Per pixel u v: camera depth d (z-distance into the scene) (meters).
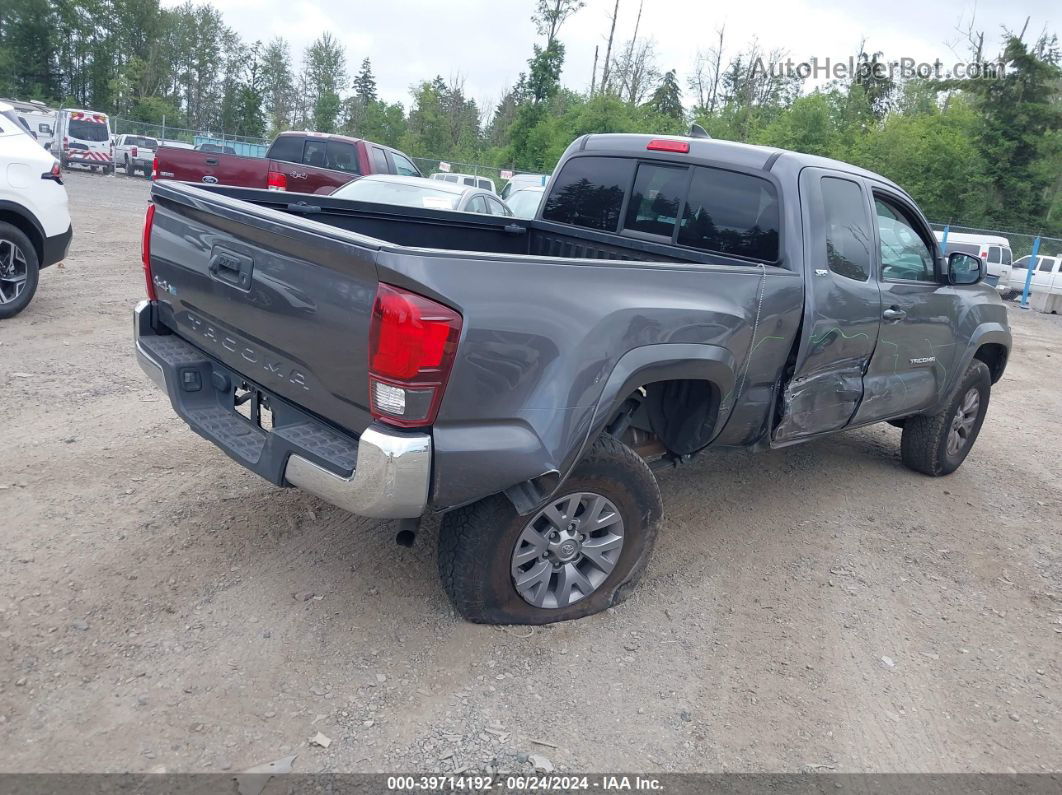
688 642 3.53
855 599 4.07
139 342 3.77
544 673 3.20
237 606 3.38
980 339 5.62
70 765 2.48
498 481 2.94
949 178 39.16
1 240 7.09
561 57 43.97
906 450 5.95
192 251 3.49
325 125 70.88
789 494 5.38
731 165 4.39
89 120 33.91
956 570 4.54
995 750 3.05
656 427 4.04
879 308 4.61
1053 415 8.83
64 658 2.94
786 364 4.14
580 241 5.05
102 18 72.56
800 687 3.30
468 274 2.76
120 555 3.65
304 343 2.98
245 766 2.56
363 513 2.82
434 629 3.37
